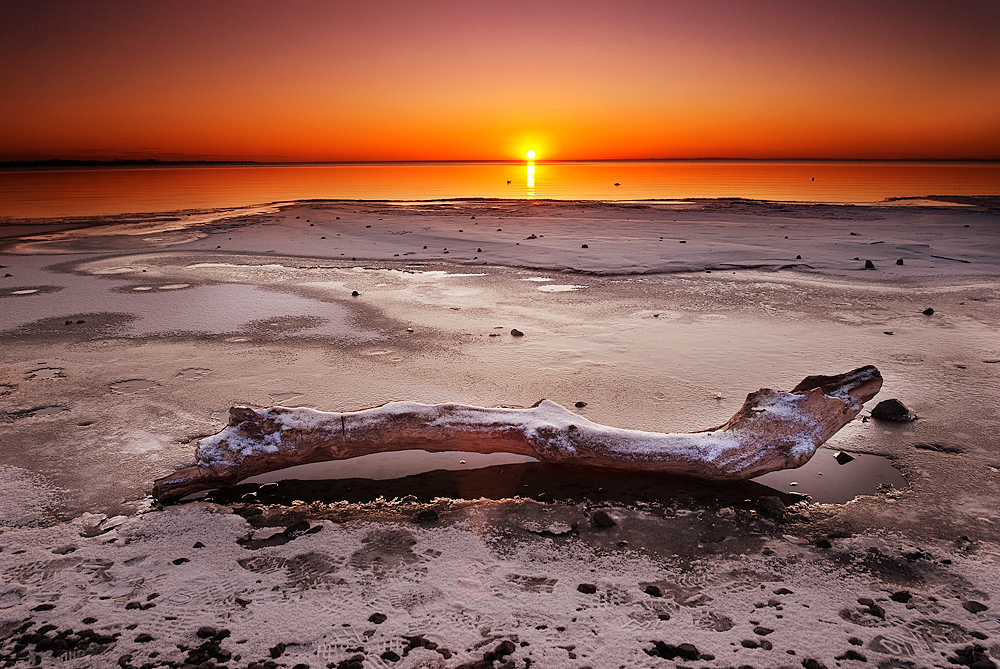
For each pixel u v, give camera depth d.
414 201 30.12
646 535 3.45
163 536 3.41
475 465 4.39
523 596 2.86
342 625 2.65
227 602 2.82
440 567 3.11
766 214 22.42
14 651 2.50
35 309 8.91
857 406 4.41
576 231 18.09
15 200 31.42
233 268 12.48
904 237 16.11
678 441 4.10
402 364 6.43
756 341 7.28
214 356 6.71
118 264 12.91
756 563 3.18
